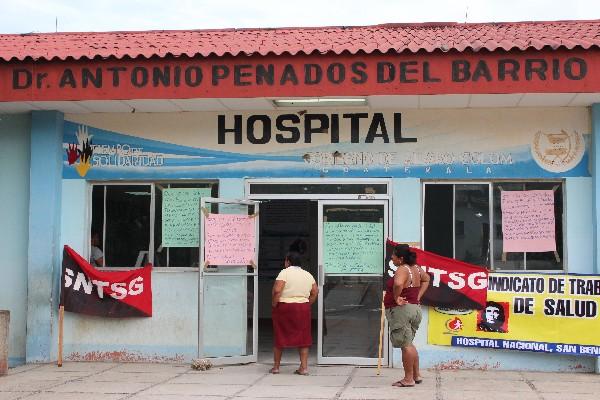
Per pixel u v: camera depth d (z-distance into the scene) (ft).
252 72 31.96
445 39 34.04
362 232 35.40
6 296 36.76
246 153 36.09
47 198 36.27
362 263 35.29
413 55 31.09
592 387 29.89
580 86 30.30
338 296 35.37
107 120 36.91
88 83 32.65
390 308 30.12
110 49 34.30
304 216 54.44
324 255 35.47
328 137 35.65
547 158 34.30
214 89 32.14
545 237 34.37
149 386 30.12
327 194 35.65
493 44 31.12
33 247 36.22
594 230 33.53
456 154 34.83
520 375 32.65
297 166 35.76
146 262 36.76
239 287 36.06
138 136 36.70
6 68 32.96
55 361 36.14
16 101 33.14
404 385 29.86
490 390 29.17
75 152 36.96
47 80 32.81
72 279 36.17
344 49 31.42
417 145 35.09
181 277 36.17
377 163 35.27
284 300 32.99
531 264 34.45
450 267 34.32
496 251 34.68
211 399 27.48
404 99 33.04
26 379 31.76
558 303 33.35
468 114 34.86
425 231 35.04
